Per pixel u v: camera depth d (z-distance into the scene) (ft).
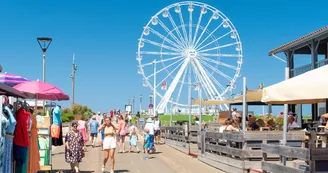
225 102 97.60
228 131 52.34
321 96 24.53
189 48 156.04
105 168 52.31
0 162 26.61
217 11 157.58
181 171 50.06
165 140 92.27
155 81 158.40
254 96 78.33
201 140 59.77
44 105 56.90
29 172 35.01
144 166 54.54
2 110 27.66
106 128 48.11
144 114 247.29
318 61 75.77
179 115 190.80
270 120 71.15
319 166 30.01
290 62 89.76
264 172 37.58
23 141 32.01
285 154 33.78
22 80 41.37
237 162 46.14
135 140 73.92
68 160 45.50
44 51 63.41
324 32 71.00
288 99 26.43
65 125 149.59
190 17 158.30
